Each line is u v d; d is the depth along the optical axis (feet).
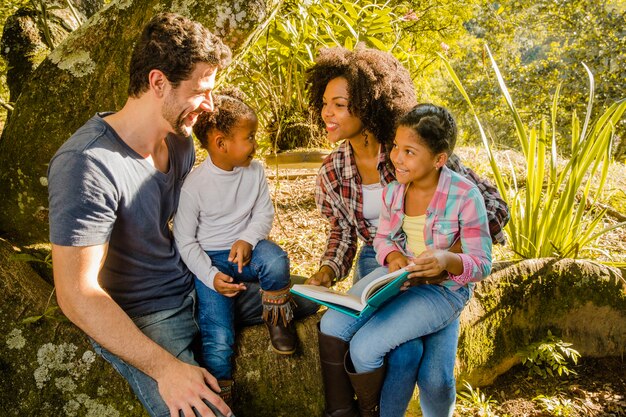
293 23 10.91
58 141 6.99
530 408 8.22
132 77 5.62
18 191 7.18
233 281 6.93
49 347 6.36
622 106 8.95
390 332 6.14
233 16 6.70
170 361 5.70
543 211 9.77
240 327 7.29
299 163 10.77
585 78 43.42
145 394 5.81
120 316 5.53
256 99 11.37
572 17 44.55
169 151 6.37
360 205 7.63
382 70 6.97
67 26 11.62
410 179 6.32
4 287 6.52
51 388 6.29
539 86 46.24
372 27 11.91
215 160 6.54
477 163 16.75
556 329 9.11
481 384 8.54
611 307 9.20
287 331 6.86
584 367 9.07
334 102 7.05
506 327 8.71
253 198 6.82
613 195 14.57
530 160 9.61
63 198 5.28
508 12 46.03
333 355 6.55
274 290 6.61
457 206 6.35
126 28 6.86
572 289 9.10
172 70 5.40
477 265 6.15
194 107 5.70
